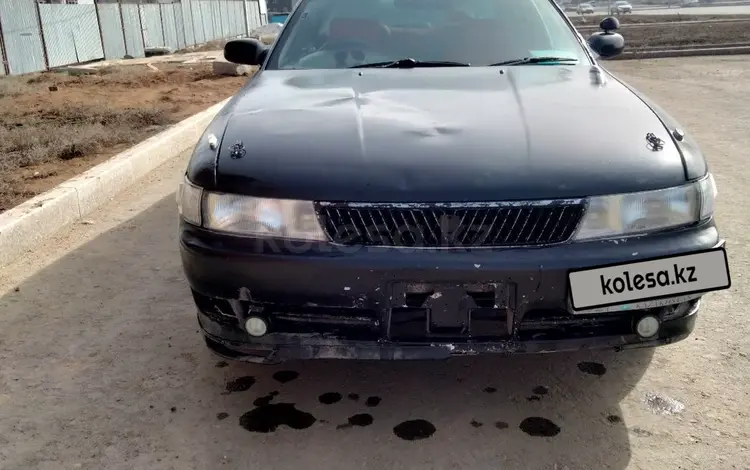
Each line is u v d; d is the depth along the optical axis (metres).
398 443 2.00
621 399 2.19
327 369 2.42
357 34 3.03
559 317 1.88
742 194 4.27
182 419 2.14
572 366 2.39
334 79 2.66
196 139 6.50
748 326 2.63
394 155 1.92
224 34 30.34
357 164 1.89
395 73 2.70
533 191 1.80
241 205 1.90
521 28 3.04
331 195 1.83
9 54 14.71
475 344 1.85
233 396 2.26
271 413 2.16
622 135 2.04
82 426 2.12
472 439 2.00
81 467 1.92
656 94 8.62
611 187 1.85
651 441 1.97
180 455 1.96
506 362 2.43
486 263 1.77
